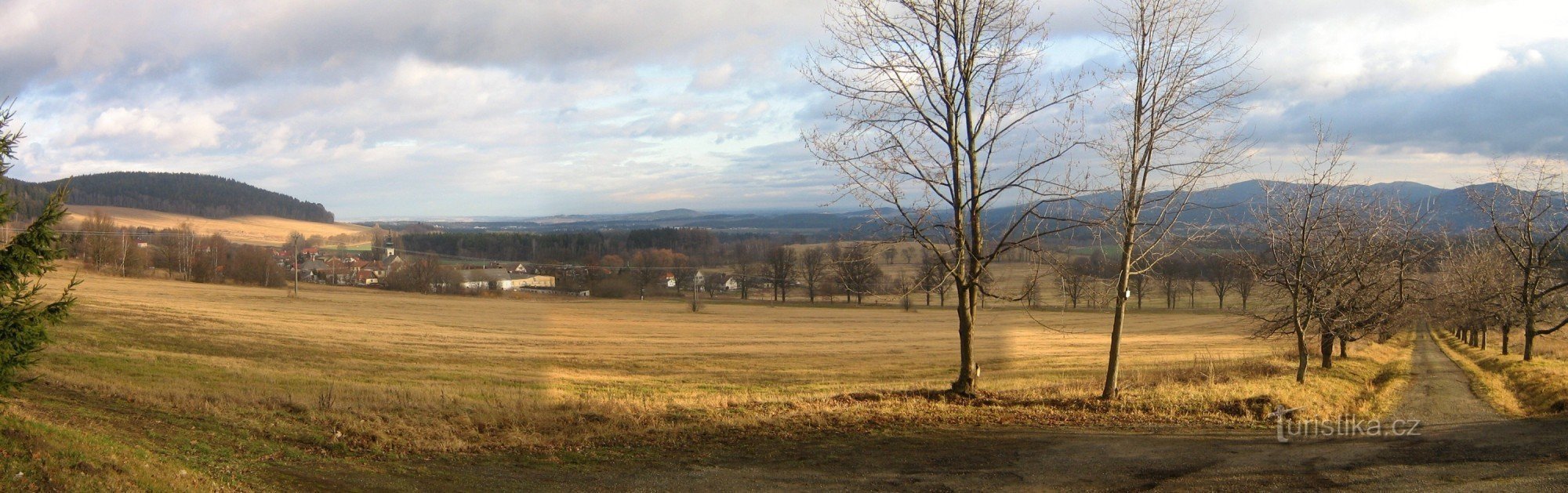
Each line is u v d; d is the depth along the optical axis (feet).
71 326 105.60
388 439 40.14
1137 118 48.47
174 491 25.93
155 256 282.36
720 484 31.19
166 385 59.67
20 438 25.59
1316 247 63.62
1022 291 50.16
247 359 96.58
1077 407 48.06
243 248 298.56
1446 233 80.38
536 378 91.25
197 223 440.04
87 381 54.85
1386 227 65.98
